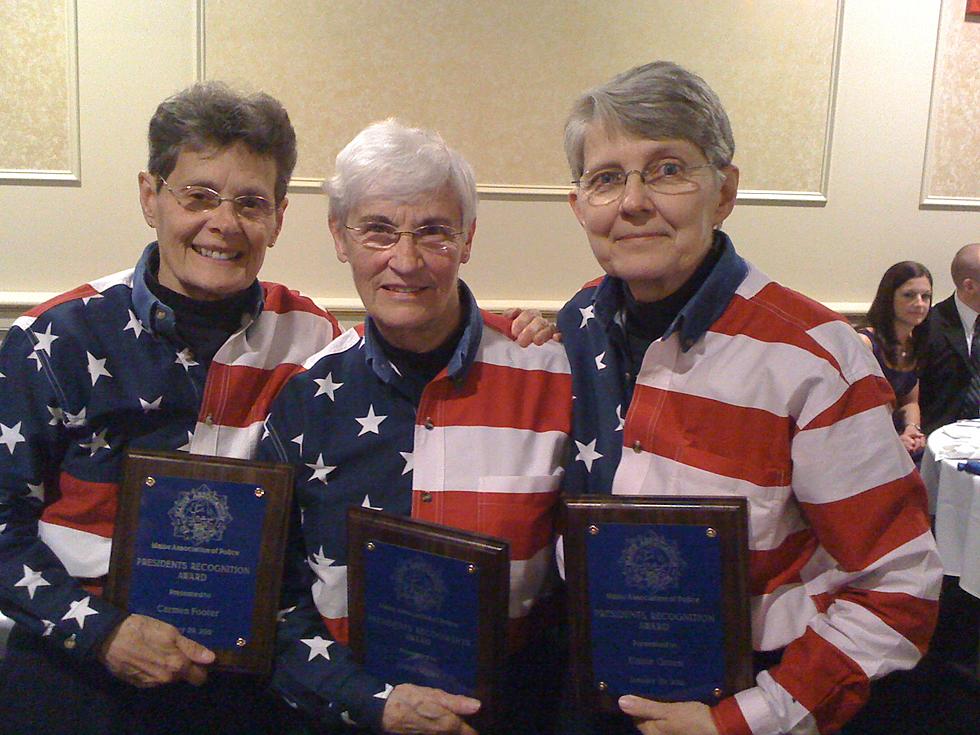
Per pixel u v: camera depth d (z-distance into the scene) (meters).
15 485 1.27
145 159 4.00
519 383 1.28
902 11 4.32
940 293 4.59
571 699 1.26
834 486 1.09
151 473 1.22
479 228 4.24
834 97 4.32
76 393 1.29
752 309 1.17
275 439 1.29
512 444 1.23
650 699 1.10
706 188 1.14
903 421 3.58
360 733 1.22
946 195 4.53
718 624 1.08
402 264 1.14
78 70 3.91
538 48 4.14
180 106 1.28
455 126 4.15
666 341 1.18
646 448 1.18
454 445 1.23
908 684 2.53
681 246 1.14
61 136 3.96
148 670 1.19
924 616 1.08
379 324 1.22
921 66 4.37
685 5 4.19
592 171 1.15
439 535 1.11
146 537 1.22
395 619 1.16
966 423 3.00
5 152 3.94
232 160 1.28
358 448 1.24
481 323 1.29
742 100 4.30
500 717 1.18
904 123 4.41
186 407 1.34
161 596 1.21
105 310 1.33
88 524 1.30
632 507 1.09
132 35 3.91
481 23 4.09
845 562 1.10
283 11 3.99
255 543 1.21
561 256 4.30
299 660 1.21
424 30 4.07
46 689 1.28
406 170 1.13
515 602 1.21
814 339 1.13
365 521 1.16
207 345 1.36
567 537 1.12
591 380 1.29
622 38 4.18
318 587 1.26
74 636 1.20
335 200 1.19
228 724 1.32
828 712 1.07
